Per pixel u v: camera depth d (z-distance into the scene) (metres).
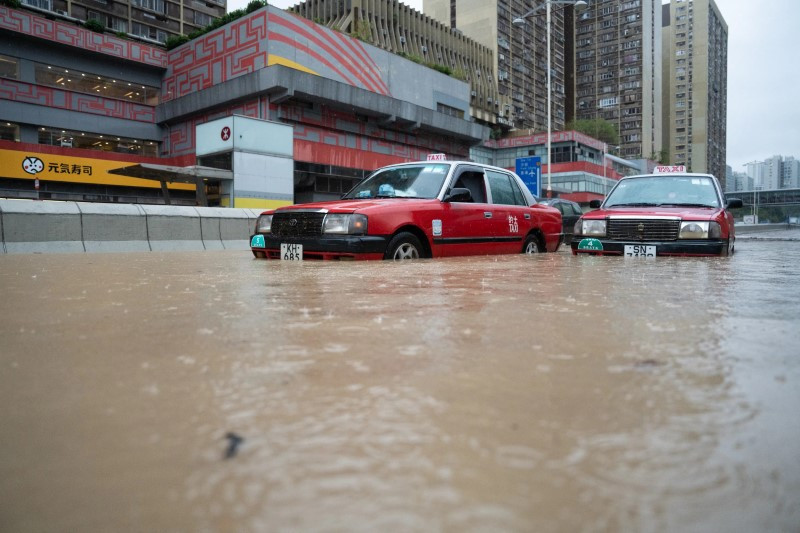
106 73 37.16
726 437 0.71
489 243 6.17
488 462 0.62
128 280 3.10
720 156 144.12
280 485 0.56
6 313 1.87
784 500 0.53
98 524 0.49
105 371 1.08
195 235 10.71
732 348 1.29
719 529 0.47
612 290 2.60
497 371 1.07
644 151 98.50
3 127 33.47
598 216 6.18
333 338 1.42
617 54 99.81
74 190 33.28
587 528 0.47
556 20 89.00
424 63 45.44
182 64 37.59
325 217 5.02
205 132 26.34
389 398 0.89
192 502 0.53
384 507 0.51
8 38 33.16
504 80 73.56
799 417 0.79
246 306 2.03
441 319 1.74
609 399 0.88
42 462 0.64
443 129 43.28
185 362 1.15
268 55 32.50
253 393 0.92
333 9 50.81
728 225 6.12
